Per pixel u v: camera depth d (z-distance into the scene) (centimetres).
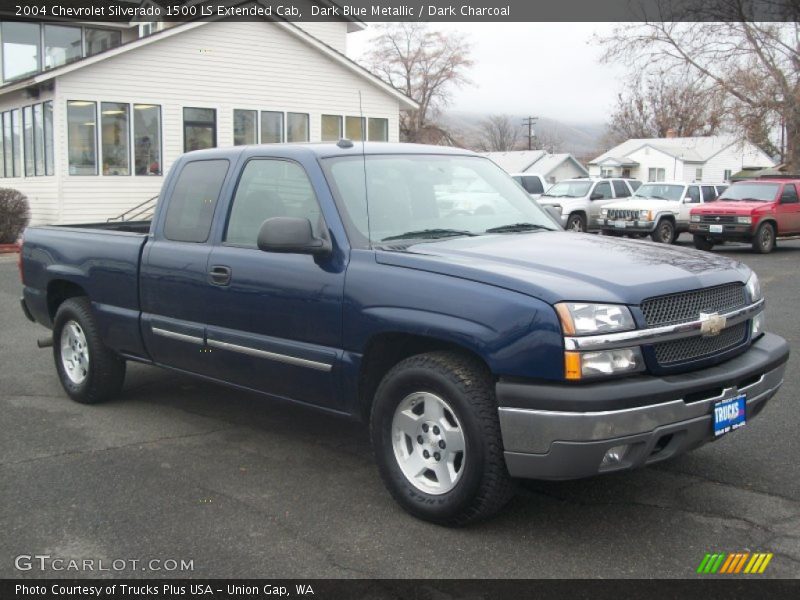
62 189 2128
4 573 356
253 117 2419
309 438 542
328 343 441
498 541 383
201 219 529
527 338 358
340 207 450
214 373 521
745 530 393
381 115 2653
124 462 495
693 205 2206
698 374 379
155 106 2250
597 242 464
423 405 407
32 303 671
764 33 2978
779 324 936
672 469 474
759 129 3041
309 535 392
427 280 397
